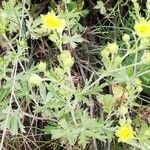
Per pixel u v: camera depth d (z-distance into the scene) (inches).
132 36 11.5
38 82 8.5
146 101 10.6
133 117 10.6
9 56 9.5
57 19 8.9
